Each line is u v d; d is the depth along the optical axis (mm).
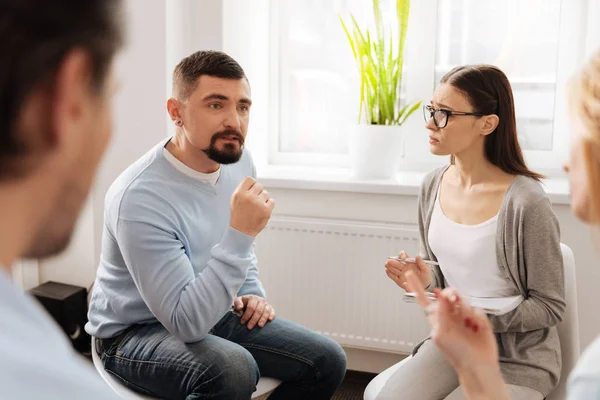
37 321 375
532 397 1597
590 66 773
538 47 2689
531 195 1673
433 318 973
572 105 782
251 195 1667
